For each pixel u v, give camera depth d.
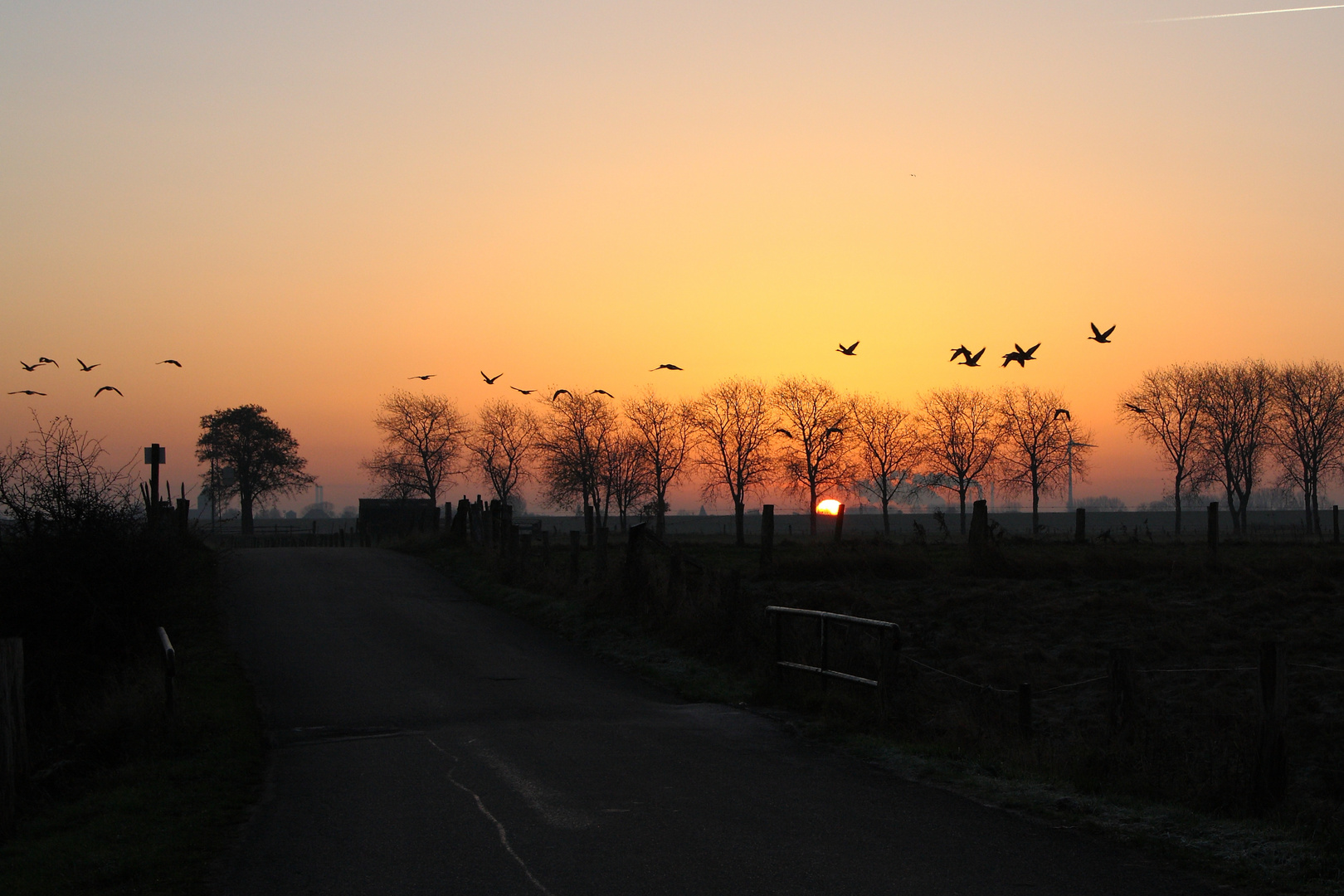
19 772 9.41
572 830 7.43
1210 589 22.94
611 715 12.45
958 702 13.36
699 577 19.89
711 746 10.56
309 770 9.71
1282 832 7.22
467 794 8.58
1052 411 70.88
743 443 74.62
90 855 7.11
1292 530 51.91
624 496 74.62
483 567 28.48
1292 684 15.84
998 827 7.46
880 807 8.05
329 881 6.43
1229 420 69.94
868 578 25.44
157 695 11.56
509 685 14.59
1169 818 7.66
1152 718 13.49
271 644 17.84
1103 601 21.45
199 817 8.02
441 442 82.44
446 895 6.11
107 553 15.67
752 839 7.18
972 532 26.77
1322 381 69.06
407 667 15.95
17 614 15.02
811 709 12.62
